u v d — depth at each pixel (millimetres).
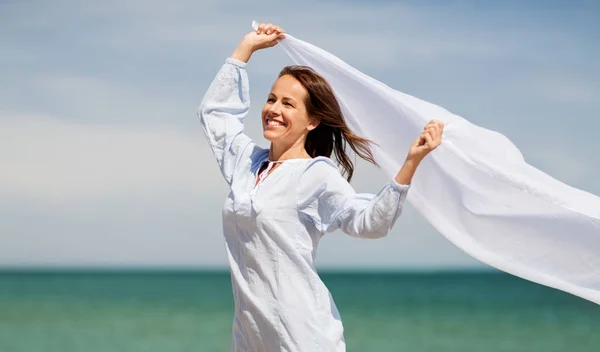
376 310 36312
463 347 21750
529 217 3838
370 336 24688
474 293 57250
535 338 24297
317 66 4137
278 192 3748
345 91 4066
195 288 63531
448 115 3844
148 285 70812
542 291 60562
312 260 3826
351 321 30125
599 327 27641
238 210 3773
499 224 3891
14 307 35344
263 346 3758
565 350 21156
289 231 3730
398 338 24047
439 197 3957
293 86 3924
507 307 38750
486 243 3947
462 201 3918
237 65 4191
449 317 31984
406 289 66062
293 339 3660
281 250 3727
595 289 3812
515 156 3756
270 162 3906
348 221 3645
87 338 22828
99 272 157625
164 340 22328
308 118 3965
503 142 3777
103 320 28734
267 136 3895
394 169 4086
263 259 3742
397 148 4047
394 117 3988
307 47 4125
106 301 41344
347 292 60625
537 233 3857
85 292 53500
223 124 4152
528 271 3879
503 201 3846
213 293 53219
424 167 3932
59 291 54938
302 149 3982
